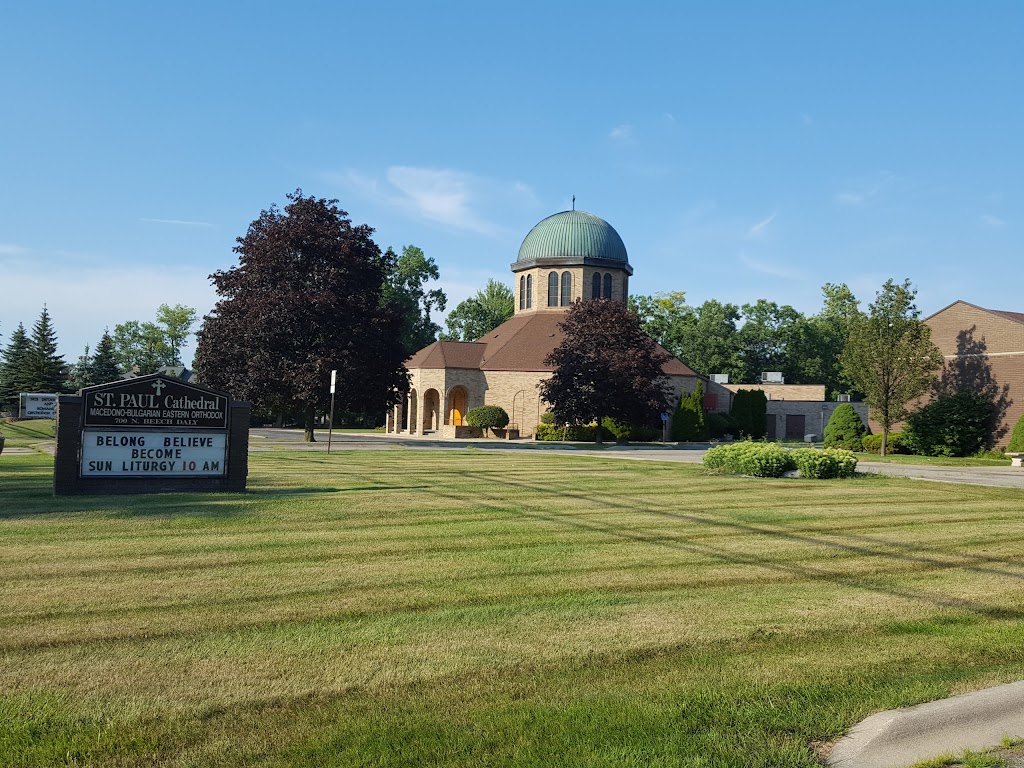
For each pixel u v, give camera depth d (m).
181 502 14.45
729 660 6.35
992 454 37.47
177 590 8.27
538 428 57.50
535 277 65.94
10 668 5.93
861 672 6.10
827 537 12.27
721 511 14.91
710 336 86.50
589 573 9.42
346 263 41.09
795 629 7.23
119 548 10.33
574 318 48.91
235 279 41.62
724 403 67.44
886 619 7.61
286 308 38.94
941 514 15.05
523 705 5.38
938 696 5.57
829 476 22.30
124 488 15.71
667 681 5.87
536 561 10.02
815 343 90.88
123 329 96.94
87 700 5.37
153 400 15.89
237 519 12.66
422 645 6.61
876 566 10.12
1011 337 37.81
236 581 8.69
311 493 16.30
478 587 8.62
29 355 81.19
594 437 55.88
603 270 65.94
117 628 6.93
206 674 5.88
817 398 74.94
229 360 41.03
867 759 4.76
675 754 4.69
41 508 13.55
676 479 21.08
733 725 5.11
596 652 6.50
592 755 4.65
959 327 40.03
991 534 12.76
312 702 5.41
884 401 38.28
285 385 39.78
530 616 7.52
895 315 38.59
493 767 4.52
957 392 39.81
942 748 4.97
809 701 5.50
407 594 8.27
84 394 15.42
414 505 14.75
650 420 48.03
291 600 7.96
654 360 48.00
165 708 5.26
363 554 10.25
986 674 6.05
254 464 23.97
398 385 42.88
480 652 6.46
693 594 8.50
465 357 61.72
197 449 16.23
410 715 5.20
